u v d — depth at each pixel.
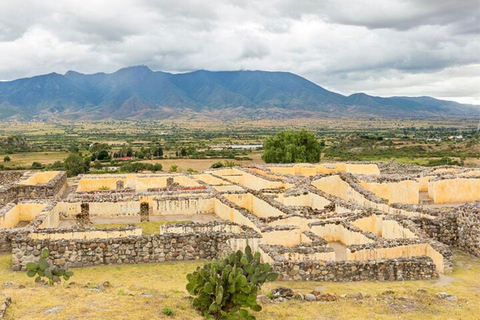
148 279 23.66
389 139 186.88
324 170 59.47
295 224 32.19
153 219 39.72
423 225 30.95
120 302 16.95
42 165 110.88
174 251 27.30
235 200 42.56
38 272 19.88
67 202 40.03
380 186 41.47
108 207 40.62
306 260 22.83
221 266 16.30
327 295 19.00
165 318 15.48
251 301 15.45
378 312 17.45
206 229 30.50
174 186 49.19
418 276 23.16
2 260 27.59
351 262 22.70
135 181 53.47
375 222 32.19
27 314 15.32
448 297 19.44
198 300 15.78
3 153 152.62
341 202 35.50
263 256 24.75
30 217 38.84
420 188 48.72
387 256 25.38
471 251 29.34
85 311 15.75
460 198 43.12
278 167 59.34
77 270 25.52
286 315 16.88
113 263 26.64
